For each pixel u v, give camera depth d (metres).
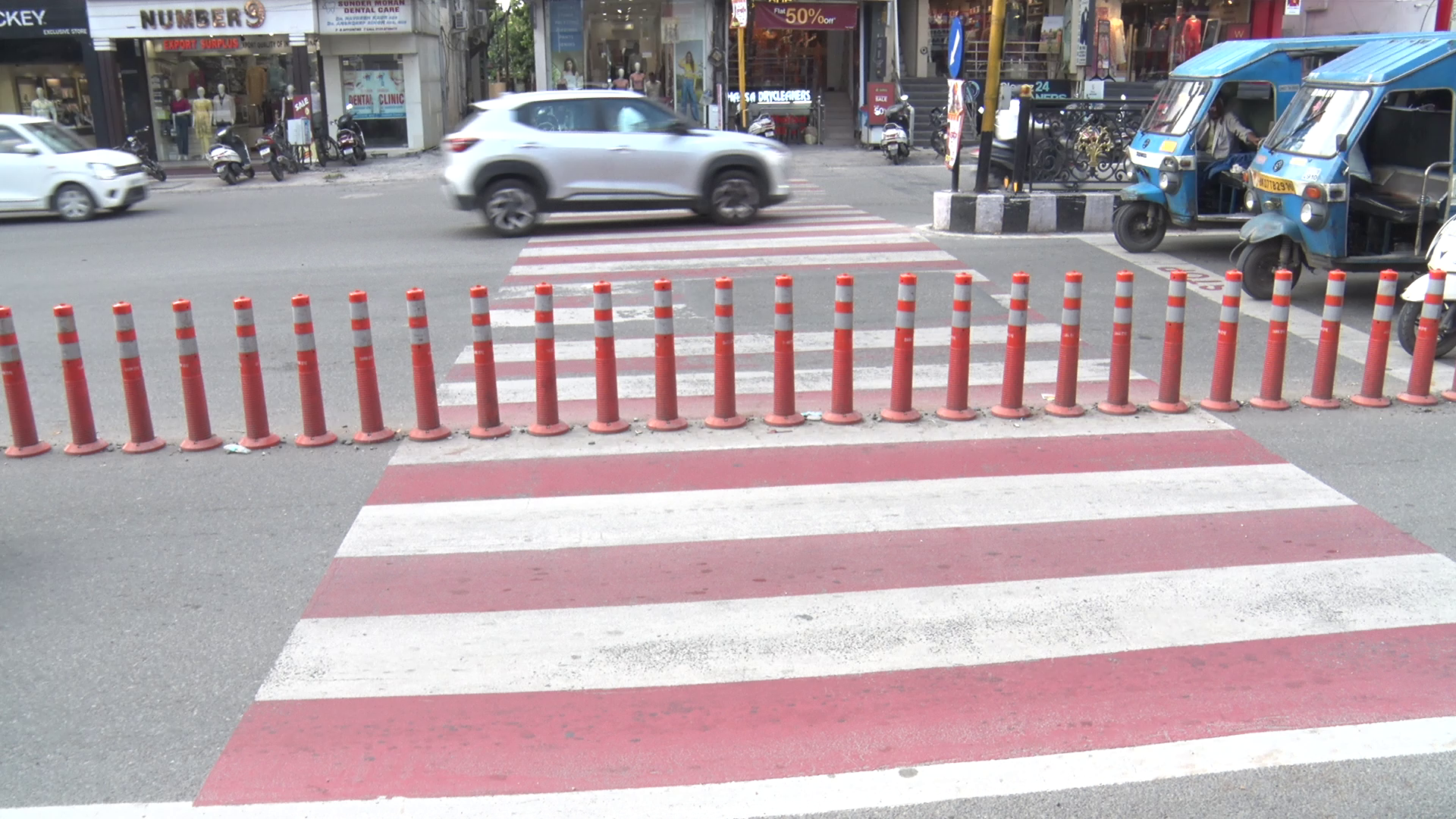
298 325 6.85
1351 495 6.02
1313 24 26.92
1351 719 3.98
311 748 3.90
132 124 28.03
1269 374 7.46
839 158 25.97
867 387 8.11
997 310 10.48
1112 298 10.85
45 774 3.78
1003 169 19.28
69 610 4.94
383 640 4.63
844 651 4.48
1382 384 7.52
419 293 6.90
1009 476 6.31
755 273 12.13
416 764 3.80
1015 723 3.99
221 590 5.11
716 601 4.91
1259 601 4.84
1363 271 10.48
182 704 4.20
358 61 28.50
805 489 6.15
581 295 11.27
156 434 7.34
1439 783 3.63
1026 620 4.70
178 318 6.86
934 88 28.66
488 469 6.55
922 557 5.31
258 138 29.28
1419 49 9.85
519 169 14.70
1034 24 29.77
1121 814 3.50
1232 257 12.18
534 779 3.71
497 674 4.36
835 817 3.50
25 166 17.92
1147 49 29.66
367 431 7.04
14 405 6.90
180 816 3.55
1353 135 9.84
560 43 29.17
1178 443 6.84
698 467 6.50
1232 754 3.79
